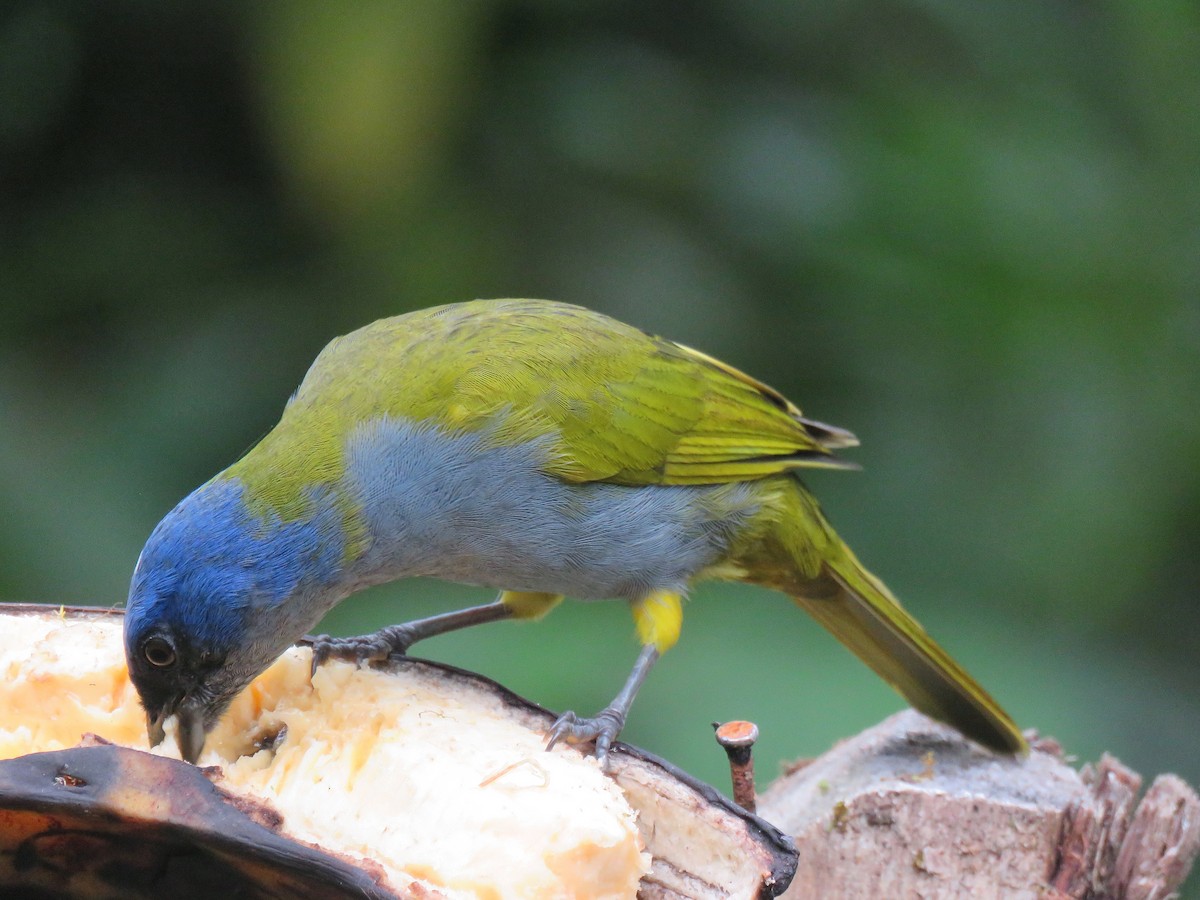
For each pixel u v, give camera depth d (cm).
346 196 1161
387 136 1134
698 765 1001
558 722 636
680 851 577
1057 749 869
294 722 649
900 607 930
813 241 1227
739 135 1243
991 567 1231
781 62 1301
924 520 1232
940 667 888
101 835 504
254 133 1248
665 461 873
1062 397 1234
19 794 481
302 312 1197
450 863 551
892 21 1307
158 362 1181
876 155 1248
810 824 748
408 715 623
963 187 1234
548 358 845
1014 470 1238
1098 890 721
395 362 815
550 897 537
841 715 1028
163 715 680
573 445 834
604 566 866
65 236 1219
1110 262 1260
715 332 1210
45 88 1232
